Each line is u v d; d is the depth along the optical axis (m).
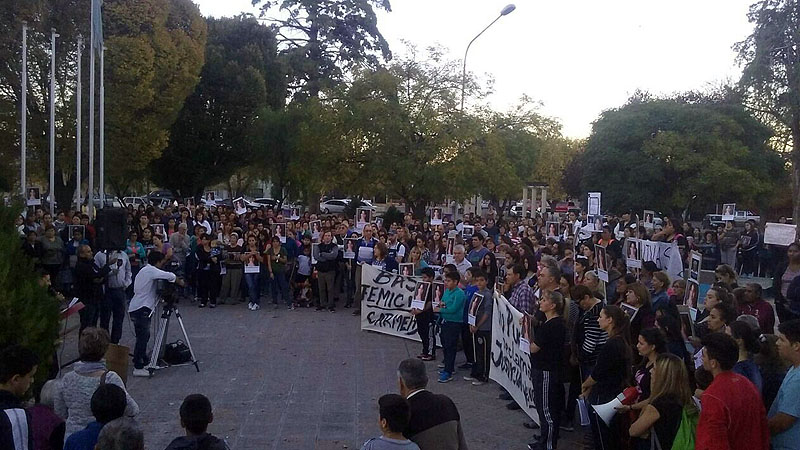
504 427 9.18
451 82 29.73
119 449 4.07
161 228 19.94
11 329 6.75
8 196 8.48
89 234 19.38
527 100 34.25
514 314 9.82
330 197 62.44
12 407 4.61
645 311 8.48
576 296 8.26
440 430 5.15
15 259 7.61
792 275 10.92
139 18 34.16
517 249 12.44
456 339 11.50
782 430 5.21
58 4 32.31
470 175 28.56
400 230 18.80
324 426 9.00
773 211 51.78
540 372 8.03
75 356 12.23
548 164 56.72
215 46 42.22
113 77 33.47
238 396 10.34
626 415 6.42
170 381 11.15
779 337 5.46
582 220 25.55
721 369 5.09
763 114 36.91
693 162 39.38
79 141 24.38
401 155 29.22
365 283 15.60
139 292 11.54
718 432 4.86
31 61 32.22
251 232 18.98
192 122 41.31
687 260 18.22
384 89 29.02
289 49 47.88
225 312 17.73
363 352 13.52
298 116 36.62
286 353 13.27
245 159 42.56
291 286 19.11
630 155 41.66
